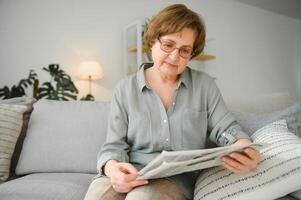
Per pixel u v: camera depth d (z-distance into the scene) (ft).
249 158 2.40
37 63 11.67
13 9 11.39
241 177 2.51
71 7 12.26
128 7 13.12
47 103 4.86
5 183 3.77
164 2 13.67
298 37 17.13
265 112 4.44
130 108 3.19
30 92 11.38
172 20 2.84
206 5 14.26
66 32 12.16
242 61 15.05
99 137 4.42
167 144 3.04
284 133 3.06
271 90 15.92
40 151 4.33
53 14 11.96
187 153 2.00
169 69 3.04
